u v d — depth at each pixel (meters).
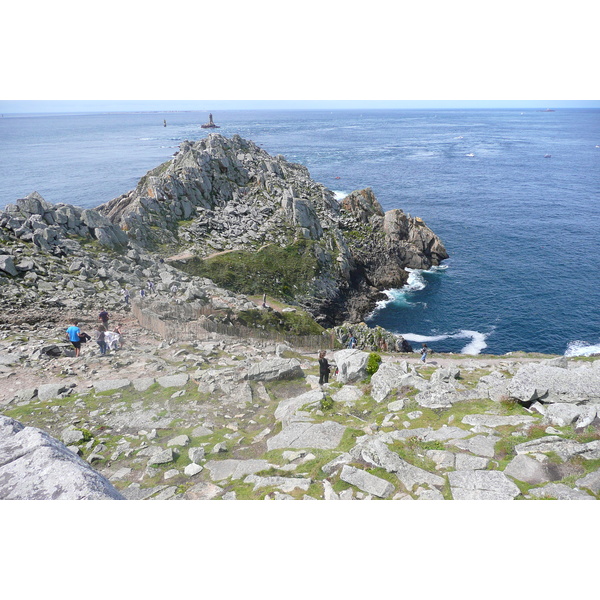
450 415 14.73
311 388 21.17
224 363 24.84
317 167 194.88
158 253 63.25
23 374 22.30
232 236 73.25
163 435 16.30
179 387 20.77
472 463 11.23
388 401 16.94
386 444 12.52
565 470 10.55
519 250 95.69
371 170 187.75
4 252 40.19
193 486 12.12
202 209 78.44
